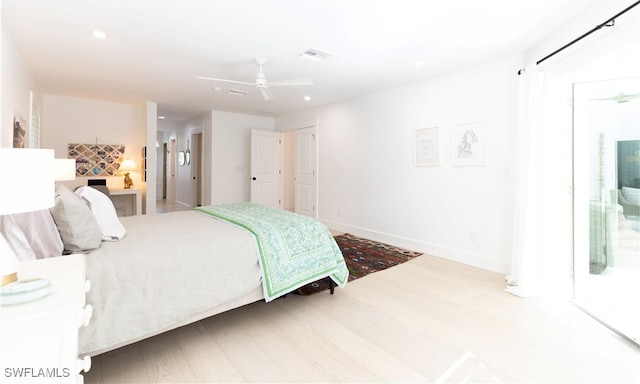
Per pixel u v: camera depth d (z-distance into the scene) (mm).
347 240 4723
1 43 2414
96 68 3594
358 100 4934
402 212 4324
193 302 1813
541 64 2703
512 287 2805
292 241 2395
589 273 2742
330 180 5543
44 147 4895
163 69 3627
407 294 2740
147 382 1591
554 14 2312
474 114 3461
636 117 2676
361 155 4926
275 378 1636
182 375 1652
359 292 2787
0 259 1061
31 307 994
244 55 3186
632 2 1816
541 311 2400
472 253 3533
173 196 9055
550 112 2650
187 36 2746
